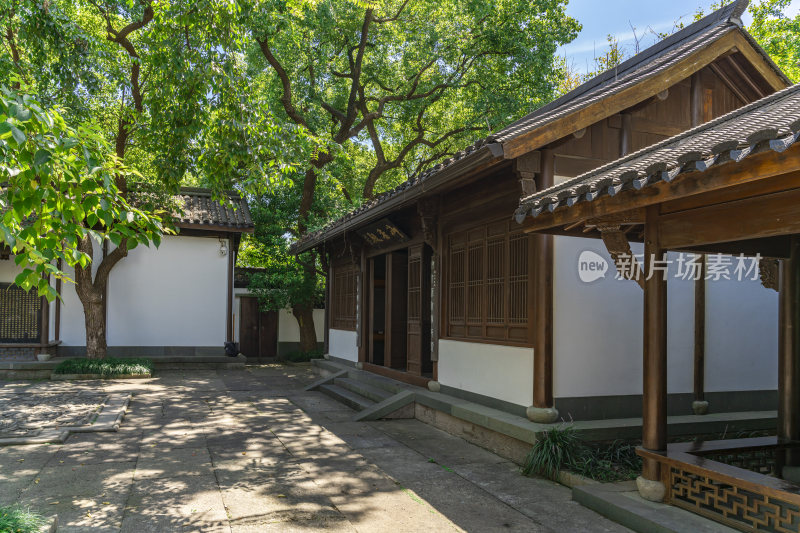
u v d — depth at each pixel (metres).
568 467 5.34
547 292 6.02
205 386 11.55
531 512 4.53
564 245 6.18
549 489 5.09
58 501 4.66
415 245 9.61
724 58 6.91
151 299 14.30
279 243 16.41
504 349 6.78
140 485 5.11
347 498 4.83
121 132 11.74
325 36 15.63
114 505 4.58
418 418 8.34
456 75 16.89
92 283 13.24
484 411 6.70
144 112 11.66
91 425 7.38
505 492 5.01
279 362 17.28
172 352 14.40
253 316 17.67
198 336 14.59
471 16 15.62
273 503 4.68
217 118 7.47
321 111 16.55
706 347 6.78
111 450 6.34
